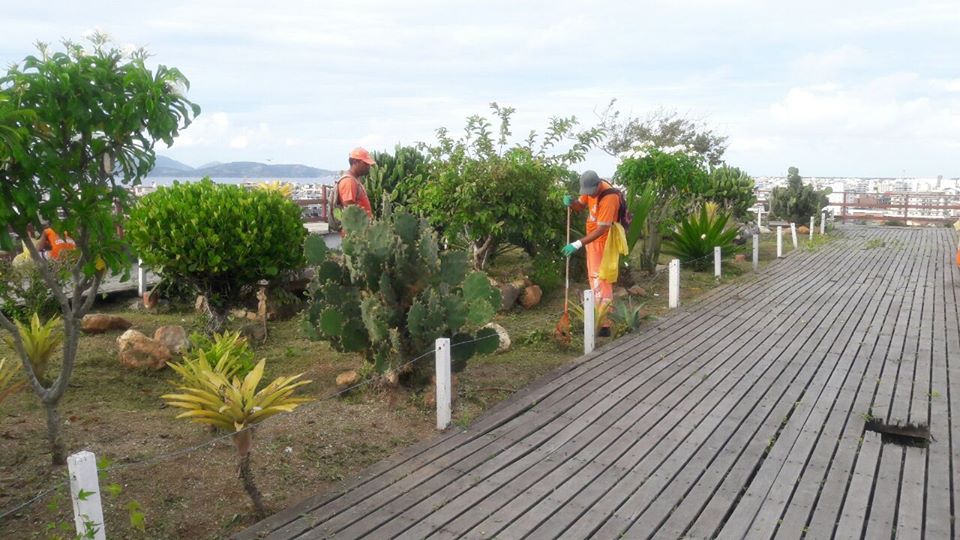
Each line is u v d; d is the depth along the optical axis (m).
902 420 5.20
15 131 3.13
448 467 4.31
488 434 4.85
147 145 3.89
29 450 4.32
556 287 10.30
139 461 4.21
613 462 4.43
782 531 3.63
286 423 4.93
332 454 4.49
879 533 3.61
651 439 4.80
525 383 6.04
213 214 6.72
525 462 4.40
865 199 28.78
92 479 2.96
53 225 3.54
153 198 7.00
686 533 3.61
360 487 4.02
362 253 5.32
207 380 3.97
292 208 7.55
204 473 4.13
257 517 3.70
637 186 11.30
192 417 4.09
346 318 5.41
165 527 3.56
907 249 16.47
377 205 11.09
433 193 9.27
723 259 12.97
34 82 3.39
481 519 3.70
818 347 7.29
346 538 3.48
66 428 4.69
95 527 2.96
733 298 10.11
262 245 6.93
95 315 7.09
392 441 4.72
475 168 9.23
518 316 8.67
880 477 4.24
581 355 7.04
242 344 5.75
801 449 4.65
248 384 3.86
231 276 7.04
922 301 9.87
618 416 5.23
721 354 6.99
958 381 6.12
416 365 5.48
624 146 26.89
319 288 5.66
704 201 16.39
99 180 3.83
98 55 3.65
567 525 3.65
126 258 3.98
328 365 6.31
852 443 4.75
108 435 4.62
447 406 4.91
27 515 3.57
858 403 5.56
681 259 12.73
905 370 6.46
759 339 7.62
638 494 4.00
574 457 4.50
